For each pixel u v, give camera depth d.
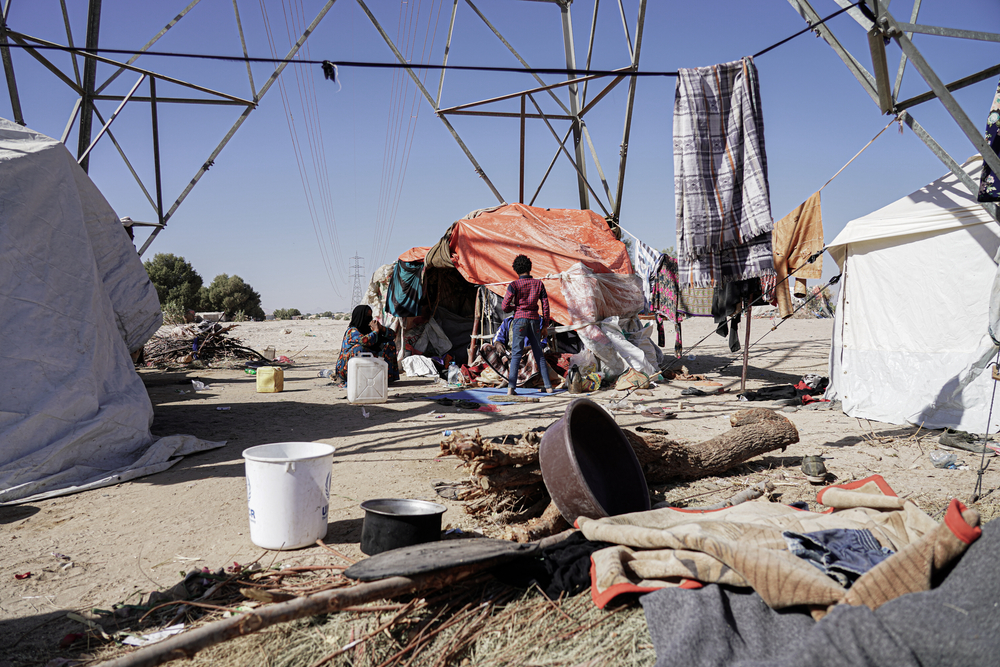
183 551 3.38
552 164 14.12
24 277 4.94
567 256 10.64
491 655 2.38
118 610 2.69
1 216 4.89
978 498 3.99
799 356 14.34
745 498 3.88
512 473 3.87
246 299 74.81
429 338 13.45
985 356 5.72
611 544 2.97
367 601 2.44
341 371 11.05
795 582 2.29
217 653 2.36
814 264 7.81
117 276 6.64
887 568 2.15
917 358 6.57
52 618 2.67
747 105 6.05
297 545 3.40
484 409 8.05
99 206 6.46
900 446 5.63
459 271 11.59
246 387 10.79
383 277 13.94
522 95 13.39
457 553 2.81
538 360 9.47
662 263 11.76
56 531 3.69
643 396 8.98
